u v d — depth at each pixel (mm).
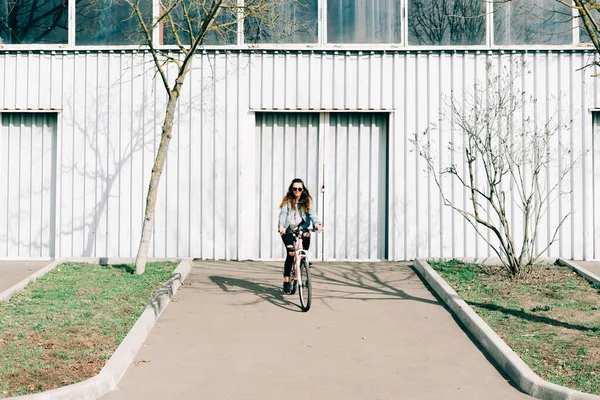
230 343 7758
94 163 12391
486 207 12289
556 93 12250
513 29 12375
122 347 7203
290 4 12430
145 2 12438
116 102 12359
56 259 12375
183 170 12367
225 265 11953
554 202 12234
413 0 12430
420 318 8758
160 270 11062
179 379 6656
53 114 12648
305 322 8562
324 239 12656
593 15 12266
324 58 12359
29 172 12656
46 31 12469
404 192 12367
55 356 6930
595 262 12047
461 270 11078
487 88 12219
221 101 12383
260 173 12664
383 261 12492
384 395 6281
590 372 6574
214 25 11656
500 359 7094
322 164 12625
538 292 9688
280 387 6461
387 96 12352
